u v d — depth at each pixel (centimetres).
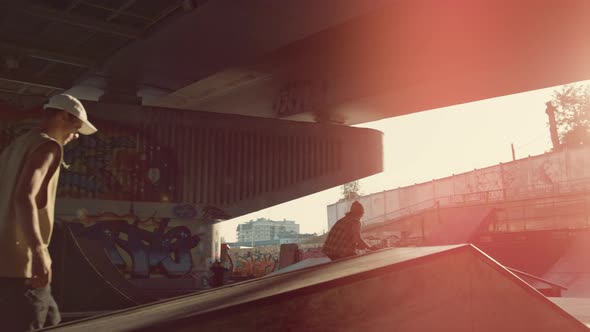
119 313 254
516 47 1518
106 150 1758
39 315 226
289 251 2214
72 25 1476
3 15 1430
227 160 1903
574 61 1595
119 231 1730
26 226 212
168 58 1723
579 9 1275
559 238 1970
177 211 1811
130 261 1725
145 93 2188
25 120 1619
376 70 1858
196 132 1875
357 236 695
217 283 1778
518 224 2780
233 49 1616
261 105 2386
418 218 3509
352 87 1972
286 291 185
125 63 1786
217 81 2038
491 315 233
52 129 248
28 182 217
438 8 1361
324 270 270
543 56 1562
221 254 2591
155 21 1457
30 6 1363
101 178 1738
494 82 1795
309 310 188
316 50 1723
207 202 1856
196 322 160
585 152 2716
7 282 219
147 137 1809
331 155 2045
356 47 1691
